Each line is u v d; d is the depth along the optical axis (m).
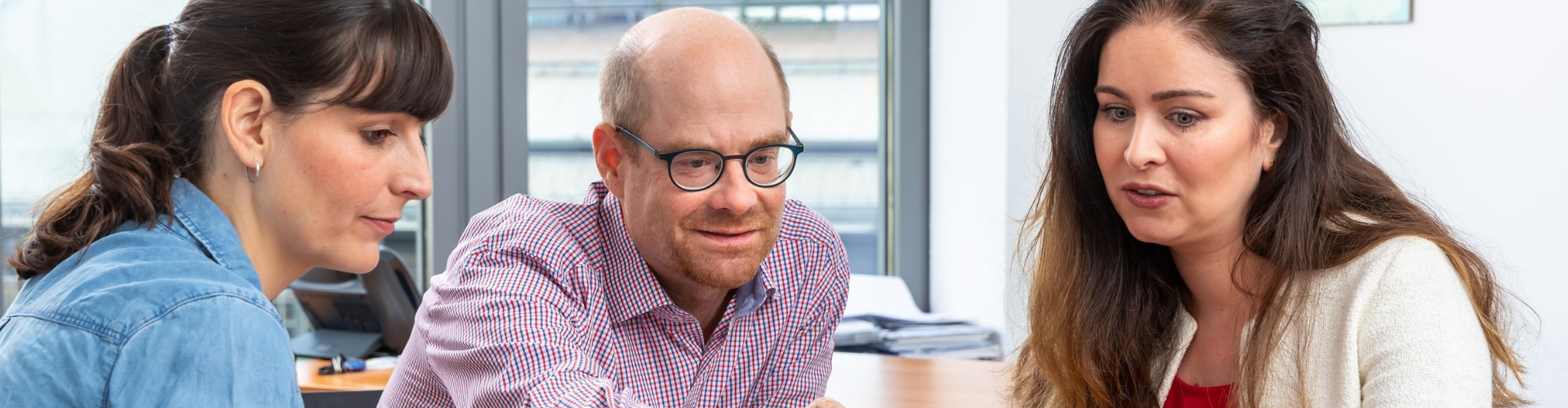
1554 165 2.36
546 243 1.29
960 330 2.57
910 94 3.27
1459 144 2.38
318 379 2.18
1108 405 1.37
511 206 1.40
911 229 3.32
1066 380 1.39
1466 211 2.39
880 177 3.39
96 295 0.81
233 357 0.81
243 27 0.89
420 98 0.94
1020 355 1.56
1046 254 1.40
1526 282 2.38
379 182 0.94
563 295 1.26
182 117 0.91
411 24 0.94
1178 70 1.11
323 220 0.93
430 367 1.36
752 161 1.18
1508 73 2.36
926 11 3.24
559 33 3.32
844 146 3.39
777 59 1.24
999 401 1.89
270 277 0.95
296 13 0.89
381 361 2.33
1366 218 1.22
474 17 2.86
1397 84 2.38
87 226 0.90
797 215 1.50
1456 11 2.36
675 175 1.17
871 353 2.50
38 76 2.72
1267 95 1.14
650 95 1.17
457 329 1.25
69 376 0.79
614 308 1.34
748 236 1.20
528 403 1.11
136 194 0.88
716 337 1.42
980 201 2.73
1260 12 1.12
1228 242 1.24
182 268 0.85
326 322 2.49
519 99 2.93
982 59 2.69
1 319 0.90
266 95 0.89
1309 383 1.20
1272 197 1.20
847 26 3.34
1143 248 1.35
